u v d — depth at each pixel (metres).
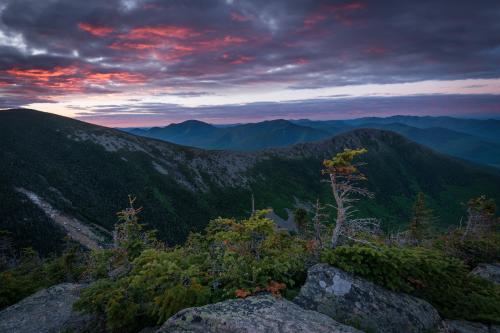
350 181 13.11
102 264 19.11
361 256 11.11
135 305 10.38
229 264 12.42
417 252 11.66
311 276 11.30
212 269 12.57
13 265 36.97
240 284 10.97
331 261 11.53
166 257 12.35
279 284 10.87
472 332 9.55
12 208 125.81
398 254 11.11
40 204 138.50
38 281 23.25
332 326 8.29
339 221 12.91
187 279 11.09
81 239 122.12
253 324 8.08
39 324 13.31
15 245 104.19
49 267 25.17
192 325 8.28
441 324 9.94
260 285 11.07
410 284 11.31
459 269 11.87
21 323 13.53
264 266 11.72
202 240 22.31
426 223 48.34
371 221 12.69
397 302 10.29
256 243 14.70
